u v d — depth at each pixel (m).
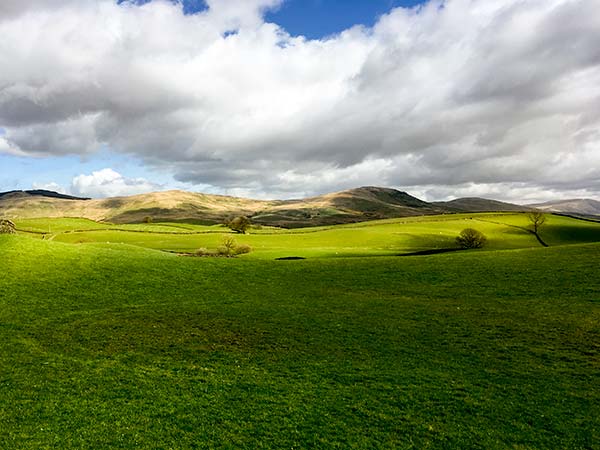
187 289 54.28
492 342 36.72
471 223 181.50
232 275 61.25
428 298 50.06
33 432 23.45
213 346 36.62
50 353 34.59
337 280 59.28
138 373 31.28
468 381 29.95
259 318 43.84
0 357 33.53
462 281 55.38
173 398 27.55
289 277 61.31
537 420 24.95
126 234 160.50
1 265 53.84
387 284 56.53
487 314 43.53
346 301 49.81
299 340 38.06
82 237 151.12
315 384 29.73
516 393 28.14
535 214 173.25
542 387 28.89
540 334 37.88
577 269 54.75
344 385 29.61
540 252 65.62
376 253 103.00
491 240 146.12
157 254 73.12
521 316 42.34
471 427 24.30
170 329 40.41
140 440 22.88
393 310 45.94
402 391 28.61
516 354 34.25
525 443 22.81
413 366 32.59
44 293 48.50
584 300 45.34
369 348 36.12
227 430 24.05
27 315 42.53
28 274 52.75
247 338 38.47
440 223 184.12
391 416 25.55
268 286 57.00
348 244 142.75
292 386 29.44
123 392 28.28
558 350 34.69
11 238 62.97
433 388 29.00
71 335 38.44
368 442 22.97
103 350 35.44
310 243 144.75
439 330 39.84
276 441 23.02
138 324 41.50
